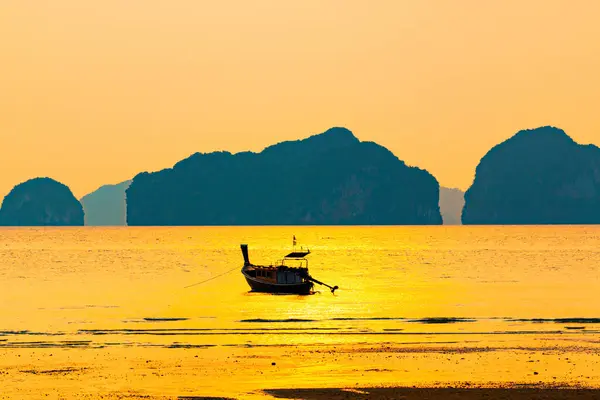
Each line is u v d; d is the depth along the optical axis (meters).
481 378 95.94
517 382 93.50
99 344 122.12
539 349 115.56
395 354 111.94
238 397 87.69
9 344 122.12
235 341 124.62
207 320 150.38
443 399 86.12
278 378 96.75
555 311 162.88
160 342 123.94
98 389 91.50
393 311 164.12
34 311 165.62
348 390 90.38
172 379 96.50
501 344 120.25
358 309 168.12
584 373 98.56
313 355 111.88
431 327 139.50
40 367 103.81
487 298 191.25
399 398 86.56
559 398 86.00
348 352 114.06
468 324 143.25
